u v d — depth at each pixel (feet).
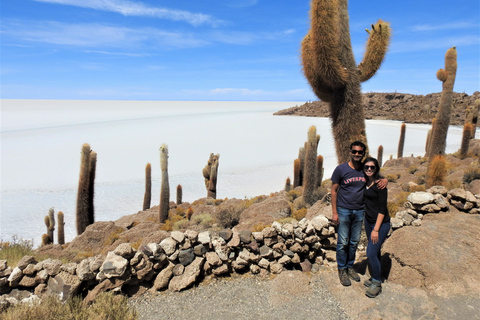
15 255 20.97
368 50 21.45
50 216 42.96
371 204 12.91
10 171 127.34
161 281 13.65
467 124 60.80
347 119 19.44
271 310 12.07
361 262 15.37
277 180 104.63
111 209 76.74
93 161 40.81
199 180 107.55
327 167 119.44
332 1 17.88
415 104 434.30
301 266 15.17
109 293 12.46
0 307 11.64
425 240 14.76
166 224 37.52
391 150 164.25
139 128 299.58
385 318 11.16
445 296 12.17
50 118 488.85
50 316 10.87
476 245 14.14
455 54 39.32
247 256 14.75
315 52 18.78
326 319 11.38
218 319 11.62
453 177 39.50
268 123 352.28
